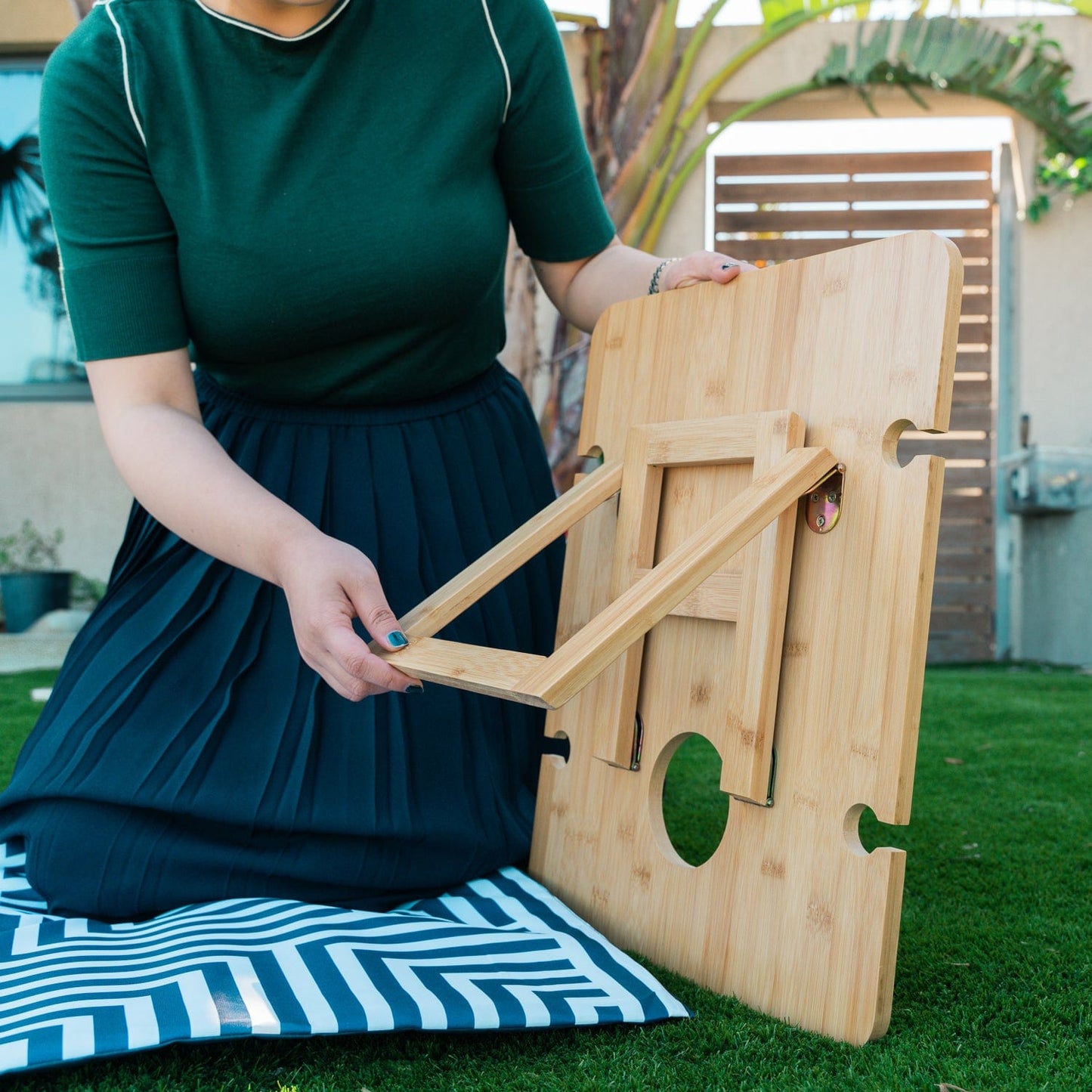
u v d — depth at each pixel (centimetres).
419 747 113
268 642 113
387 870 106
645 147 434
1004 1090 73
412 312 115
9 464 484
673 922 99
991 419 444
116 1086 74
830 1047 80
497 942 94
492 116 116
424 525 122
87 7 350
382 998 80
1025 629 446
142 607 118
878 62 425
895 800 81
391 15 109
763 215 445
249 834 103
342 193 109
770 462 92
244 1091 74
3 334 491
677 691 102
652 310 113
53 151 107
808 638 90
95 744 106
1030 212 441
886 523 84
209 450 103
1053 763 193
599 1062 78
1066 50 436
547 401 421
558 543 138
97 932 98
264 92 107
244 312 111
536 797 127
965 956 100
